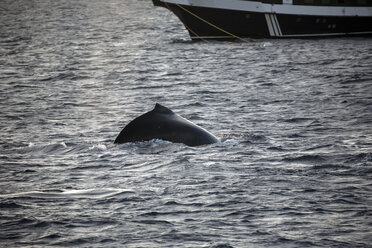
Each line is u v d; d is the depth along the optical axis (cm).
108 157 6712
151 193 5447
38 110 10138
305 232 4500
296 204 5119
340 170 6131
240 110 9894
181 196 5350
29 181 5891
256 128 8425
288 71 14775
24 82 13762
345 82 12712
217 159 6562
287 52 19125
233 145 7181
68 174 6122
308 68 15238
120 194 5425
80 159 6700
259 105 10319
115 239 4388
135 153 6800
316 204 5112
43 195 5425
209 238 4400
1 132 8388
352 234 4459
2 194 5456
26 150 7225
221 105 10431
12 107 10412
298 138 7700
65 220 4766
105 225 4659
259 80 13400
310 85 12469
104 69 16112
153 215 4878
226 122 8912
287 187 5584
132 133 7194
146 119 7262
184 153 6756
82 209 5031
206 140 7169
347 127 8381
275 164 6384
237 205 5103
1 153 7081
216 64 16662
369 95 11031
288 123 8725
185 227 4616
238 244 4284
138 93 12056
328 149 7056
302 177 5897
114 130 8469
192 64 16812
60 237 4425
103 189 5588
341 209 4988
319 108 9875
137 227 4616
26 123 9031
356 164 6347
